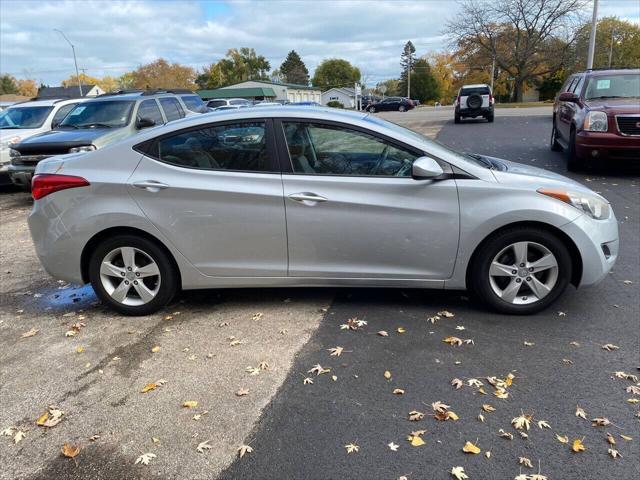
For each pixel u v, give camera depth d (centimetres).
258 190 393
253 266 408
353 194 388
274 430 281
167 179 400
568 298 430
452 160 389
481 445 263
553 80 6288
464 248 389
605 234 391
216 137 402
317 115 396
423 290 455
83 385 333
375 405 299
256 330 395
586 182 882
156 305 426
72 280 429
